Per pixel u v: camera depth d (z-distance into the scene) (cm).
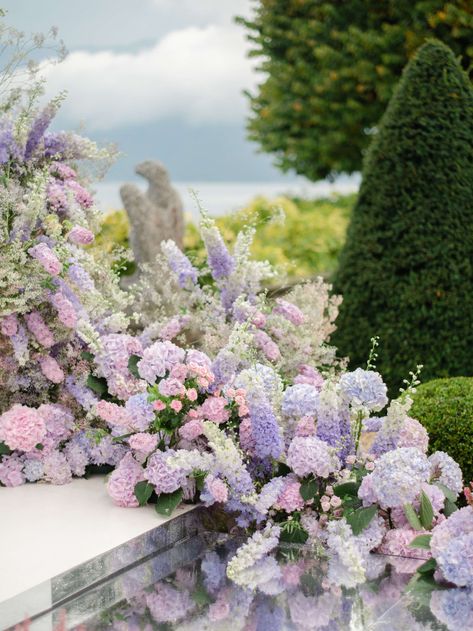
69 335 383
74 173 413
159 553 311
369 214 570
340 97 1074
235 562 292
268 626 252
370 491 310
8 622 250
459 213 548
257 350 416
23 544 294
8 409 387
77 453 369
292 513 331
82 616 259
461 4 933
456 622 254
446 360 545
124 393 367
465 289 545
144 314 455
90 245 450
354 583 285
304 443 321
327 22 1053
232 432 346
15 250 355
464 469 423
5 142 375
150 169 728
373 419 354
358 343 563
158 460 331
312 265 968
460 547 278
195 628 251
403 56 999
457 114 556
